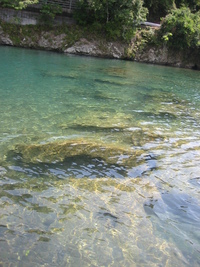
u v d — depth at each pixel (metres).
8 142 6.68
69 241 3.76
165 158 6.73
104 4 27.48
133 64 27.30
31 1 25.33
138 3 28.08
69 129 8.09
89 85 14.95
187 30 30.92
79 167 5.81
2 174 5.25
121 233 4.03
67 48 27.39
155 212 4.63
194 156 7.02
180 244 3.96
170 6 36.44
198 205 4.98
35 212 4.27
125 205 4.71
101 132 8.14
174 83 19.33
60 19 28.09
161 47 31.92
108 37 29.20
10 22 25.91
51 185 5.06
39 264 3.36
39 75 15.58
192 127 9.64
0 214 4.13
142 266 3.50
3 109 9.20
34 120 8.52
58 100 11.28
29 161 5.84
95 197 4.84
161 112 11.28
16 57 20.30
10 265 3.29
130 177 5.66
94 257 3.55
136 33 30.88
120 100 12.55
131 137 7.96
